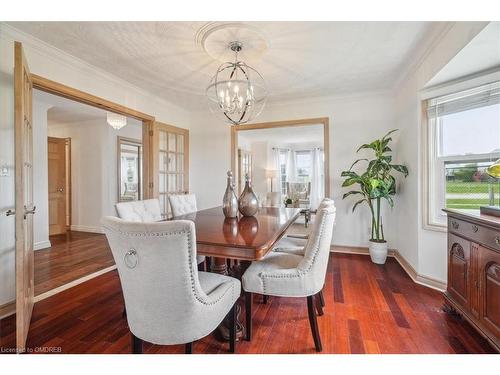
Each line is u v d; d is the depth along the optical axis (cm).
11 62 200
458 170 230
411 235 279
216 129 436
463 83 218
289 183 766
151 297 111
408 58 251
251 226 178
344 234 364
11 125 200
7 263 195
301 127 604
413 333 169
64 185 498
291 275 154
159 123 373
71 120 493
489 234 147
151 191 360
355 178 313
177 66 269
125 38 215
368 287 243
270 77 296
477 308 158
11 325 181
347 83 315
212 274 156
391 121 339
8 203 197
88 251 366
